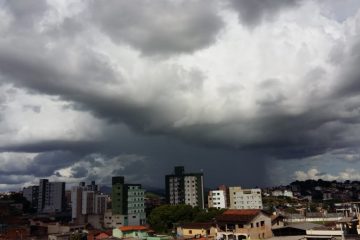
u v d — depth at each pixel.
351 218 106.62
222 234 108.88
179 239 101.44
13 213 192.38
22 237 130.00
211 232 114.69
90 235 123.19
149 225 150.38
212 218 138.38
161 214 147.75
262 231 108.31
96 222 174.25
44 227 150.75
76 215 195.38
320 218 135.75
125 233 126.00
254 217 108.00
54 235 126.00
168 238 107.50
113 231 127.06
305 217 140.38
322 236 90.62
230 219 109.44
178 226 132.25
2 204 197.25
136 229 128.62
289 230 107.75
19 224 157.88
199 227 118.00
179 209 149.50
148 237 112.19
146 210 198.25
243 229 106.12
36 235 139.75
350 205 152.88
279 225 114.88
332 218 133.50
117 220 174.00
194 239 100.06
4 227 149.25
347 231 90.12
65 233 133.25
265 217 111.56
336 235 89.81
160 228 143.25
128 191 182.38
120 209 180.00
